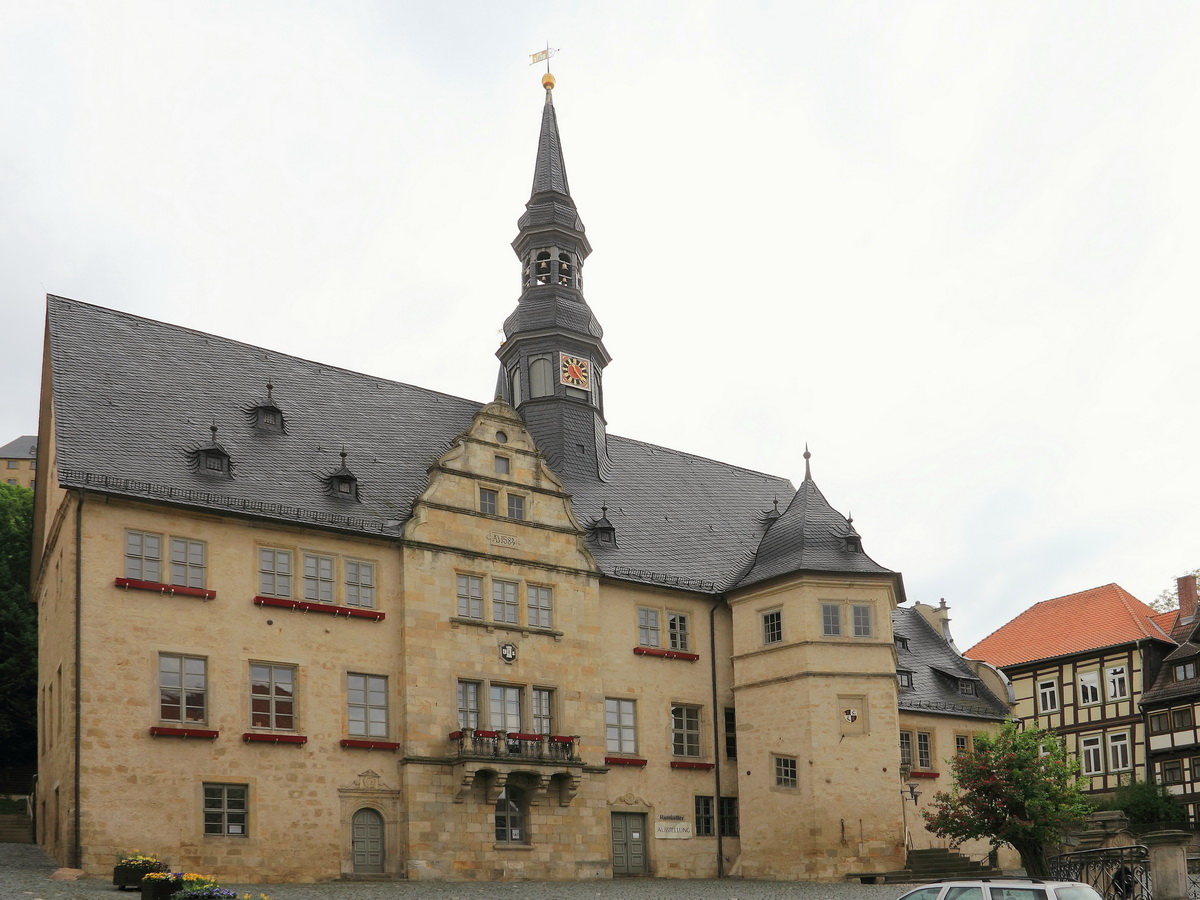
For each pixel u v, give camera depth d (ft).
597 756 146.51
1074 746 243.81
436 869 129.59
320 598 131.44
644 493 180.04
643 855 151.23
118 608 117.70
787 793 153.38
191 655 120.98
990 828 138.41
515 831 138.41
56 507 132.36
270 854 121.08
